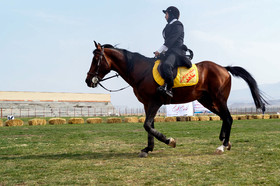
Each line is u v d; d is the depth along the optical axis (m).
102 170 4.96
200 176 4.39
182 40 6.62
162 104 6.48
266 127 15.44
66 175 4.67
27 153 7.24
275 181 3.99
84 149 7.79
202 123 22.20
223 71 6.76
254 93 7.02
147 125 6.21
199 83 6.51
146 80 6.30
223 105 6.70
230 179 4.16
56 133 13.81
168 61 6.16
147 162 5.64
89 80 6.64
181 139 9.75
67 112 67.62
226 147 6.70
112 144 8.81
